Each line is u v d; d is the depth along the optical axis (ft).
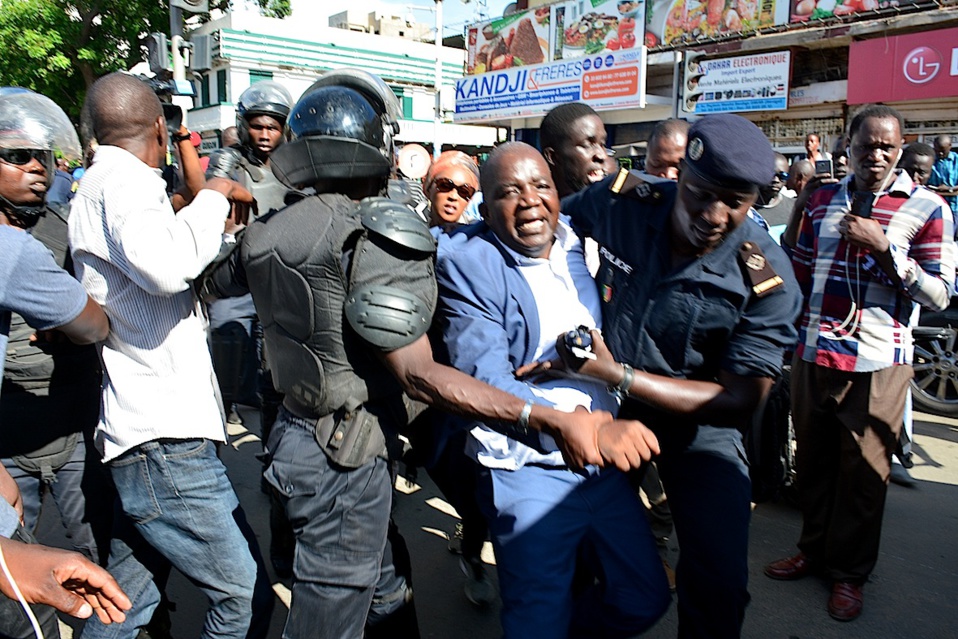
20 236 6.04
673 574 10.58
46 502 12.01
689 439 7.20
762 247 6.63
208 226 6.72
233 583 7.00
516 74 51.19
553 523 6.39
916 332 18.53
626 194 7.16
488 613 9.96
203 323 7.41
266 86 11.96
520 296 6.55
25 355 7.41
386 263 5.98
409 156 17.79
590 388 6.81
